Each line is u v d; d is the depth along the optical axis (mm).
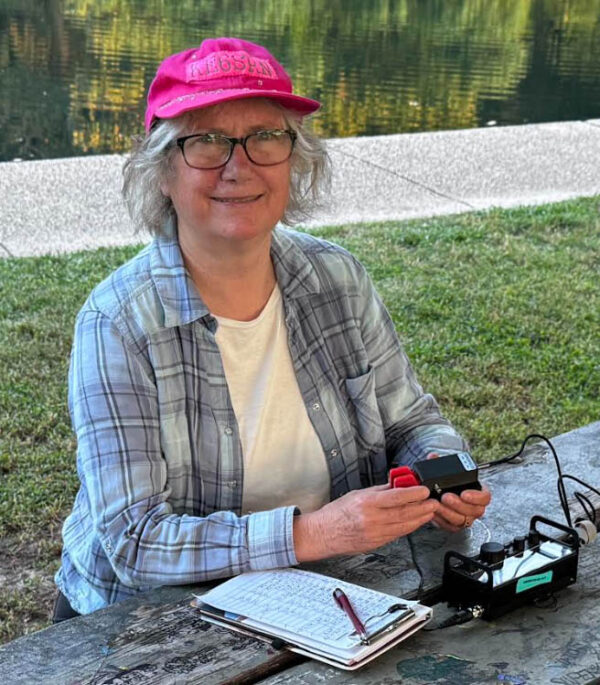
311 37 15758
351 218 6848
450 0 21422
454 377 4508
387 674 1503
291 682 1484
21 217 6637
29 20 15430
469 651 1562
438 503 1817
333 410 2008
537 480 2170
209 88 1771
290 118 1858
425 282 5586
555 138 9281
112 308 1849
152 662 1533
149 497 1787
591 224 6789
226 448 1890
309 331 1997
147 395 1823
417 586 1750
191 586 1748
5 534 3391
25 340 4730
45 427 4012
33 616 3016
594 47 16359
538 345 4906
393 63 13930
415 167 8172
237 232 1814
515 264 5992
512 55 15211
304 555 1733
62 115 10211
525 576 1656
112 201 7023
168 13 16844
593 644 1587
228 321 1905
